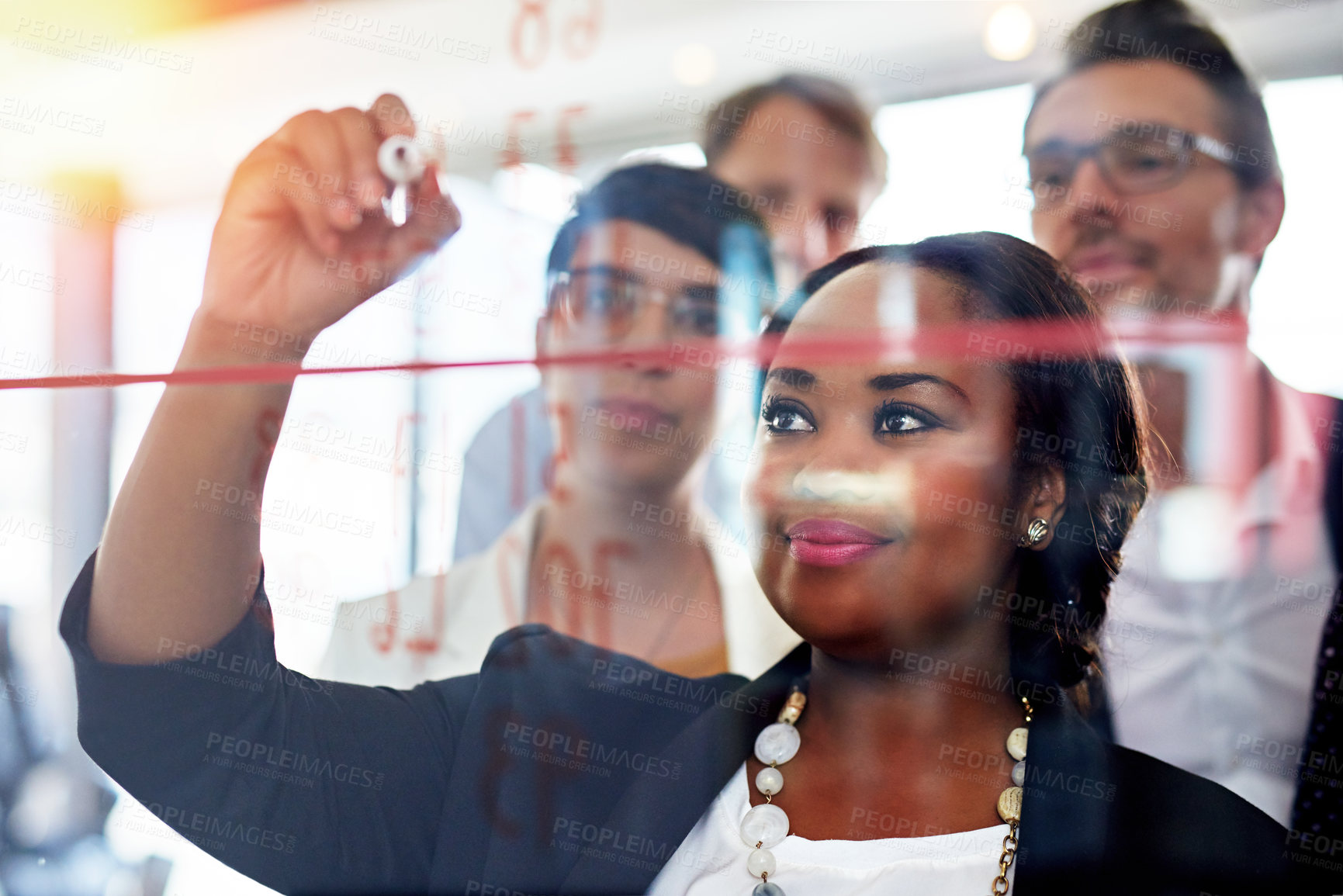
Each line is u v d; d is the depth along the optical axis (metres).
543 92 1.71
